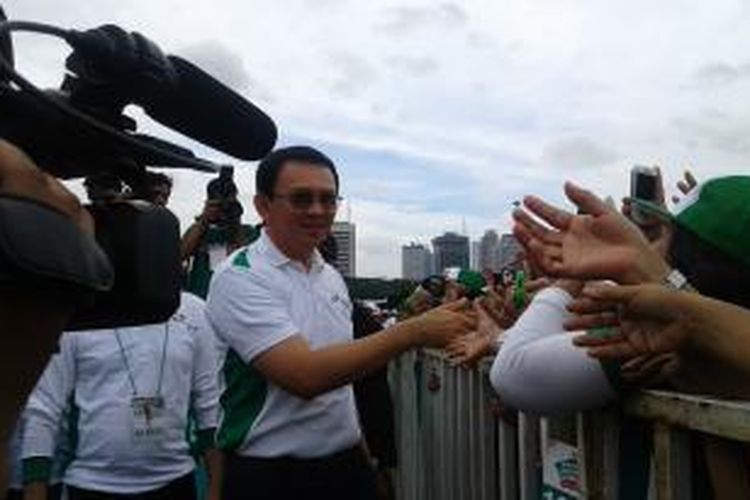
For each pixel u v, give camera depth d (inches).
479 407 153.5
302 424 130.0
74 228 46.1
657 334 68.9
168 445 158.2
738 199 73.8
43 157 49.4
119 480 155.3
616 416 84.7
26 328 44.2
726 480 70.7
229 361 132.9
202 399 165.3
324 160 134.8
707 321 66.3
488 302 123.2
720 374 71.2
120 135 50.0
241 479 130.4
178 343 160.4
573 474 100.3
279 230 132.9
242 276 129.3
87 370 155.7
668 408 73.7
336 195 135.9
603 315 72.9
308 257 135.3
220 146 58.2
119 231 50.6
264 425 129.6
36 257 43.3
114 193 52.5
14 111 47.8
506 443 135.6
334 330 135.0
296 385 123.0
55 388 153.1
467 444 167.9
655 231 85.2
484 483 149.6
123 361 156.3
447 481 187.2
